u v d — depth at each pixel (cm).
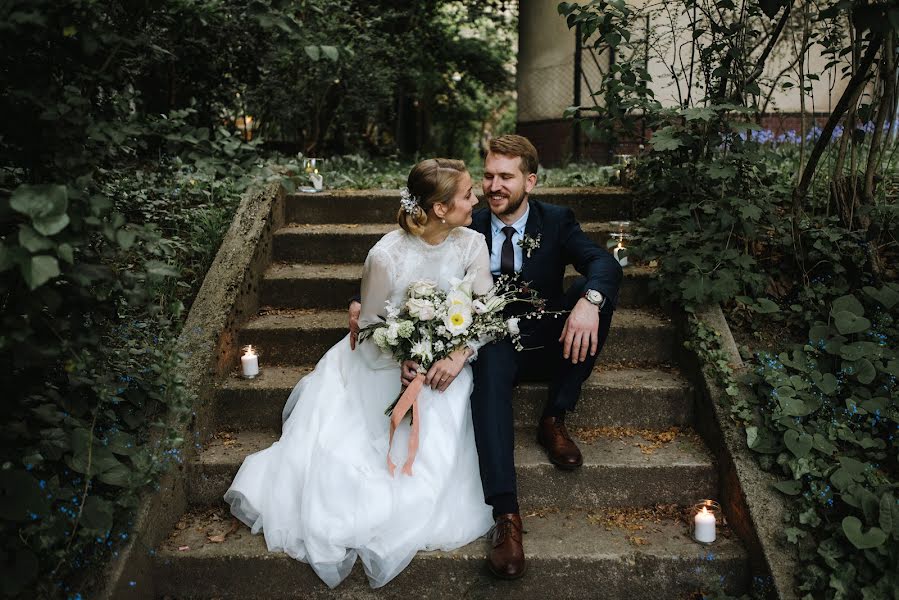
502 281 292
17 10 180
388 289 271
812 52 657
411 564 248
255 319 361
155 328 306
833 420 272
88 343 223
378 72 787
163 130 234
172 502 266
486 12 1245
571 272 386
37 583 208
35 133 204
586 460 286
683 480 283
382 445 264
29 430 228
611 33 358
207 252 373
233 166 260
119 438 248
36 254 168
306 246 408
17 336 192
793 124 720
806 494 246
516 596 251
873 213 342
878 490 244
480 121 1520
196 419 289
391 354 275
